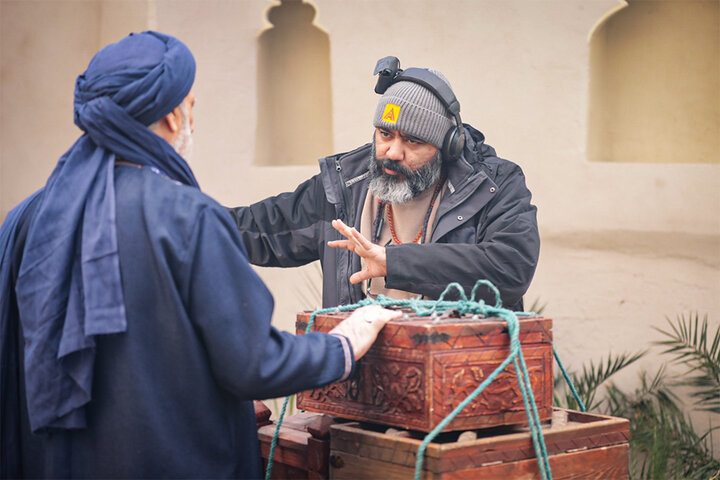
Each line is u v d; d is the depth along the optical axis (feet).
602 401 12.95
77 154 4.97
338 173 8.27
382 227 8.15
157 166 4.96
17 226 5.17
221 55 15.03
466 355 4.95
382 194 7.63
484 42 13.76
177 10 15.02
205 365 4.68
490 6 13.71
